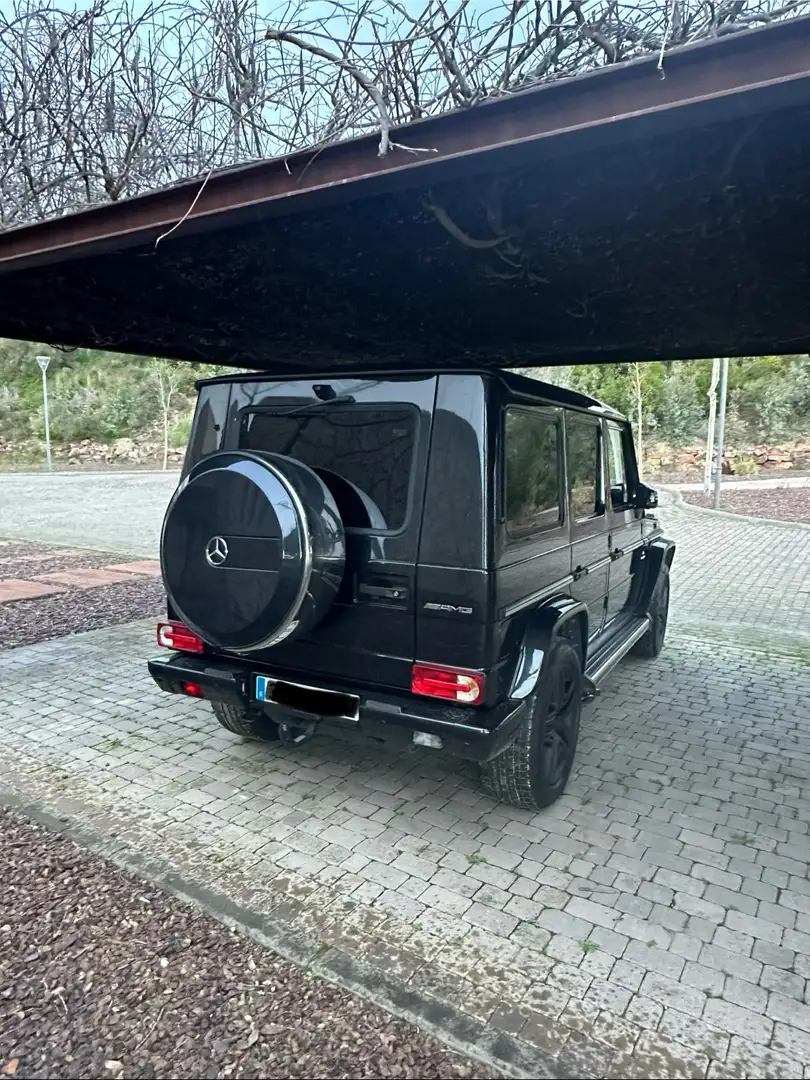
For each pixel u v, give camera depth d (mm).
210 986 2123
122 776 3533
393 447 2861
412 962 2248
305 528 2660
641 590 5383
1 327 4664
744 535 12758
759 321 4738
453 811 3244
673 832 3092
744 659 5801
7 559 10094
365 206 2844
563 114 1913
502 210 2822
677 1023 2023
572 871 2779
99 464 30984
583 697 3748
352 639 2928
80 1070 1824
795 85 1645
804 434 25906
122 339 5348
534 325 5016
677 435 26891
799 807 3338
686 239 3168
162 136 3348
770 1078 1848
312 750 3879
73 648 5797
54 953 2246
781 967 2258
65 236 2973
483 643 2676
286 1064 1855
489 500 2676
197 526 2838
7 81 3645
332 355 6383
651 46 2061
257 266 3617
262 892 2600
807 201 2713
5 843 2900
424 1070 1853
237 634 2793
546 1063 1881
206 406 3352
